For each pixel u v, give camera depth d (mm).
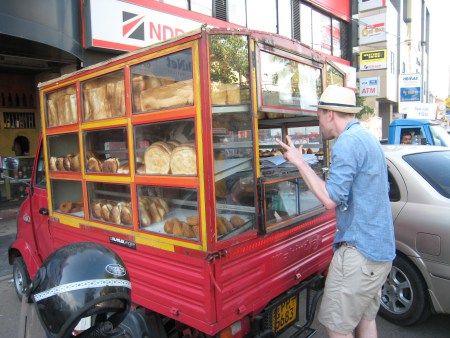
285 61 2648
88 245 1221
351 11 15664
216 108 2086
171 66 2199
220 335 2170
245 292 2297
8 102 9562
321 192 2232
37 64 8227
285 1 11758
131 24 7566
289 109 2674
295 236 2766
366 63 17219
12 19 5926
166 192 2379
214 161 2080
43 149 3527
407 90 19969
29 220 3906
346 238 2246
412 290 3332
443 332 3373
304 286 2828
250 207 2371
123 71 2492
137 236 2500
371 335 2512
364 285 2221
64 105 3115
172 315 2295
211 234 2057
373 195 2197
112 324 1156
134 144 2475
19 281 4285
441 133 9617
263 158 2875
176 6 8461
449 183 3457
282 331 2631
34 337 1193
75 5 6969
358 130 2266
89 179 2883
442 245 3092
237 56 2232
